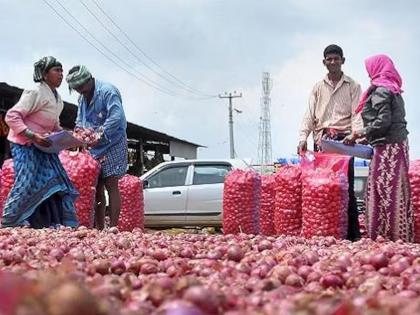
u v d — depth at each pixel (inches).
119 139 267.4
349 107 265.7
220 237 164.4
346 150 226.4
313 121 274.4
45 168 241.8
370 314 47.3
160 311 52.8
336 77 266.7
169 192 525.3
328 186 224.2
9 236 152.4
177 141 1131.9
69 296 40.7
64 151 267.6
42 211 244.1
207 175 527.8
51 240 146.9
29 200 237.6
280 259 111.7
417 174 219.9
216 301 55.3
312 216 228.1
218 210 519.5
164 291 62.9
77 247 128.6
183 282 63.3
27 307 39.8
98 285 65.1
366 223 222.7
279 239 162.9
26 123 244.2
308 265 105.2
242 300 61.9
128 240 146.3
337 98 266.4
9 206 237.8
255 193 288.2
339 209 225.1
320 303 52.9
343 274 90.0
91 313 41.1
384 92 214.8
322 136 269.0
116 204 269.9
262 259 106.0
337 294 69.3
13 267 93.0
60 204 246.5
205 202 520.1
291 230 248.8
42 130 246.7
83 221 256.5
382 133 214.8
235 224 287.9
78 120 273.0
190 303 54.4
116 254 121.5
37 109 243.9
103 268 96.4
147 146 1114.1
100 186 277.6
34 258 109.7
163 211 523.5
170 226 527.2
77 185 255.1
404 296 71.3
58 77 247.6
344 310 47.9
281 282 86.4
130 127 824.3
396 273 99.0
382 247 133.6
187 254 122.6
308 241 167.3
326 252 132.2
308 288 80.5
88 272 90.0
